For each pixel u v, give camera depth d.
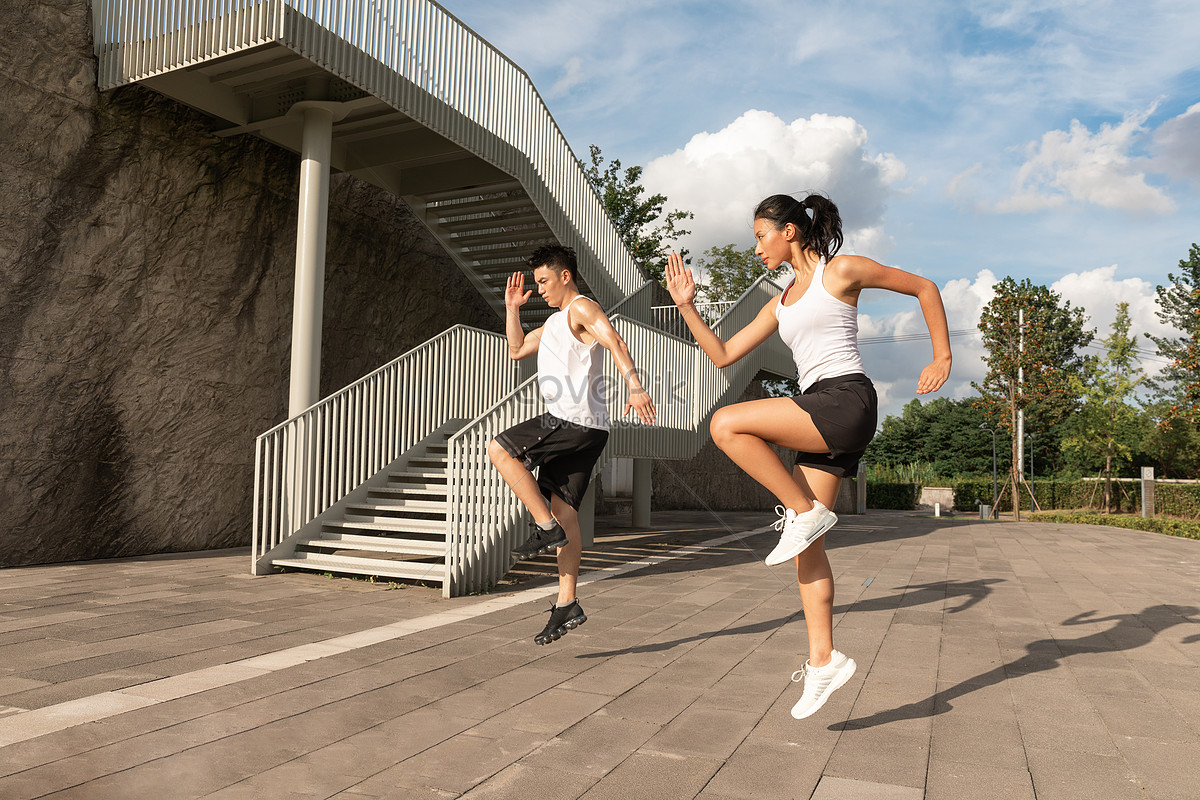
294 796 2.29
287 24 7.29
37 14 7.70
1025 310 29.70
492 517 6.79
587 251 12.35
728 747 2.83
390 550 7.18
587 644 4.58
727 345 3.02
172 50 7.84
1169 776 2.63
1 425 7.41
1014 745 2.93
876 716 3.27
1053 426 49.41
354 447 8.20
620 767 2.60
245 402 9.72
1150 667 4.27
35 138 7.68
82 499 8.05
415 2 8.91
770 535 13.05
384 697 3.39
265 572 7.26
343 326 11.12
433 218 12.56
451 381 9.52
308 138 8.75
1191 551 12.77
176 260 8.95
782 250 2.84
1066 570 9.22
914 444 61.66
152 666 3.82
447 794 2.34
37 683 3.48
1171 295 40.94
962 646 4.75
